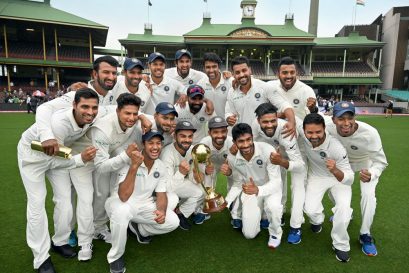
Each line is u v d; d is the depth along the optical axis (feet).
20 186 16.89
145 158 9.96
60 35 103.24
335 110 9.92
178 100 14.25
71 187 10.51
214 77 14.98
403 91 107.65
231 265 9.55
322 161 11.00
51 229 11.92
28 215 8.86
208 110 13.76
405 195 16.07
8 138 33.32
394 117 75.00
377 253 10.32
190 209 12.34
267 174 11.68
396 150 29.37
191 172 12.50
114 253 9.11
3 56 90.33
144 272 9.13
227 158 12.25
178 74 15.96
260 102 13.64
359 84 102.42
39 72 102.12
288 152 11.22
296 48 103.81
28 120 52.54
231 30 101.91
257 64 106.63
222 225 12.72
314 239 11.41
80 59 97.19
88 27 93.45
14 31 99.30
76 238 11.09
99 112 10.29
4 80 98.68
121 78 12.89
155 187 10.36
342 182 10.38
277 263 9.68
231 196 12.22
